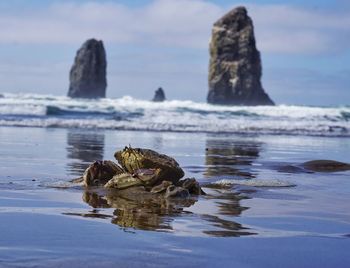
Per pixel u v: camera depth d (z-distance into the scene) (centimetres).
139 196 988
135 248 571
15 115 3919
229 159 1814
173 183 1080
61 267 495
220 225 717
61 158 1653
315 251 582
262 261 537
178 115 4319
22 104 4522
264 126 3725
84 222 705
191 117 4197
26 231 634
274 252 573
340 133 3619
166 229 678
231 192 1075
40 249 554
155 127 3400
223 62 11631
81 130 3106
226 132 3384
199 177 1320
